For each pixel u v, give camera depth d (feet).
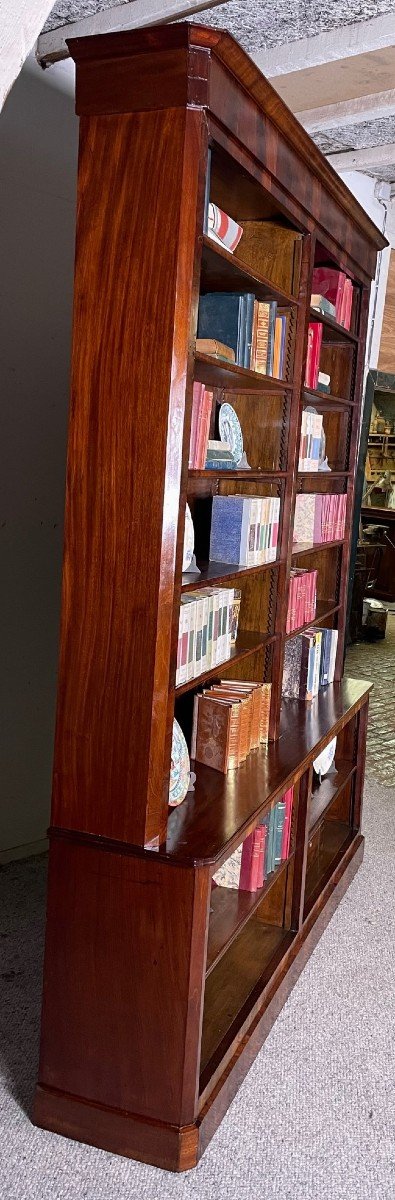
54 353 11.92
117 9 10.68
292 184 8.48
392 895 12.06
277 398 9.63
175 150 6.23
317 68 12.86
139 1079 7.06
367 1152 7.39
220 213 7.73
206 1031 8.03
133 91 6.29
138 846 6.84
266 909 10.12
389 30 11.09
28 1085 7.94
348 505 12.79
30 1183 6.82
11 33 3.74
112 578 6.75
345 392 12.57
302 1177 7.07
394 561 34.91
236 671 10.04
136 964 6.95
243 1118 7.70
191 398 6.59
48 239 11.55
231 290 8.76
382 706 21.43
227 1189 6.88
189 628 7.75
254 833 8.91
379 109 14.02
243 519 8.92
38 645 12.42
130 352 6.51
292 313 9.41
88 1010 7.16
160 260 6.35
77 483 6.79
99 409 6.65
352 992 9.71
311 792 10.73
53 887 7.18
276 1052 8.61
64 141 11.57
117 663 6.79
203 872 6.70
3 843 12.50
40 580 12.27
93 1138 7.23
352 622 28.04
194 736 9.18
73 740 7.01
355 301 12.32
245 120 7.09
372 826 14.44
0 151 10.80
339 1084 8.21
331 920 11.28
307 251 9.36
